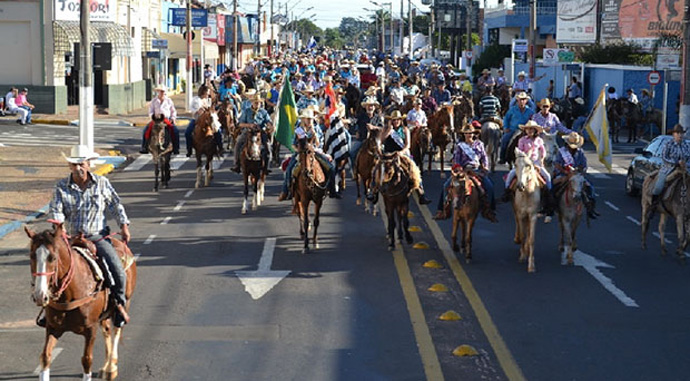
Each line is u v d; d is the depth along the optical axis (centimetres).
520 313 1366
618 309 1393
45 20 4522
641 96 4903
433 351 1182
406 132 1792
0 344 1205
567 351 1192
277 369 1116
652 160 2392
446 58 11900
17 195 2400
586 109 5619
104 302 1008
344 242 1852
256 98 2198
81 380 1070
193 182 2677
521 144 1742
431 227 2014
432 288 1492
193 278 1556
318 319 1323
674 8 5250
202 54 6475
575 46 6888
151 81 6278
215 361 1144
